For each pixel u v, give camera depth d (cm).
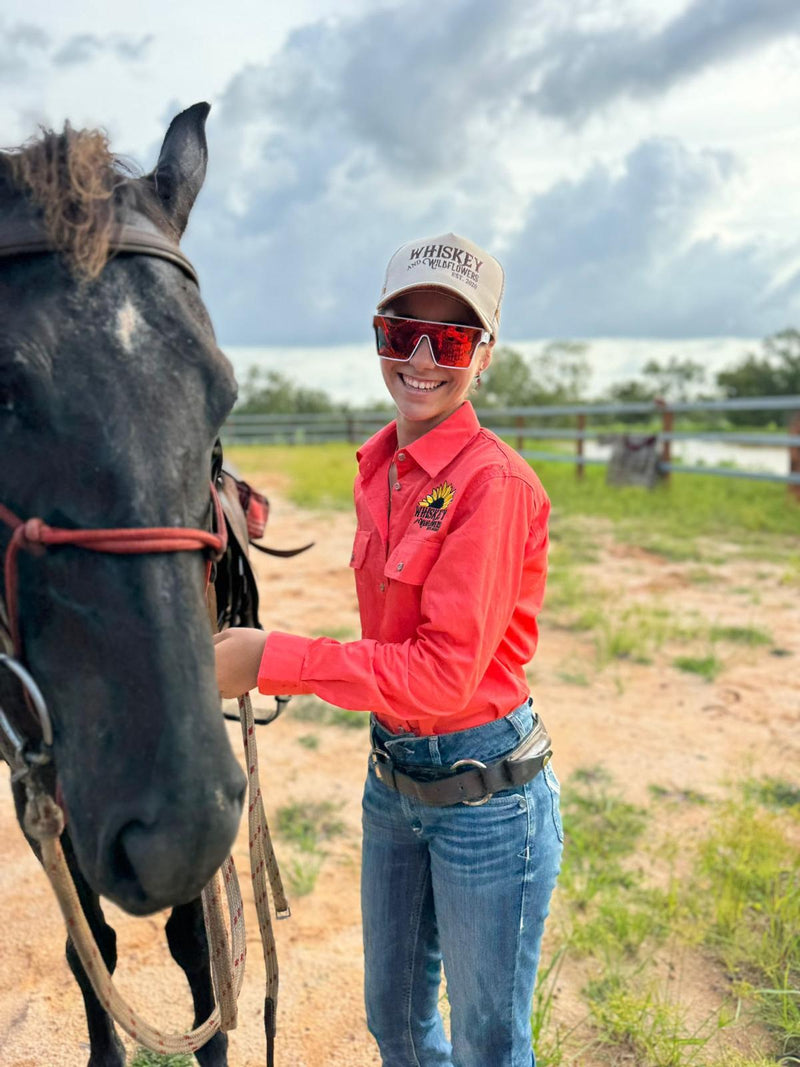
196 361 134
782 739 438
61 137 137
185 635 123
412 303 162
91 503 122
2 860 339
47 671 129
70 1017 259
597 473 1441
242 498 267
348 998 268
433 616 148
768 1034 250
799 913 287
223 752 121
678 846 342
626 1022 244
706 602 682
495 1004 170
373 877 183
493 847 164
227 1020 168
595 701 487
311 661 148
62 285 127
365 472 181
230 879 181
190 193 166
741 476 1088
